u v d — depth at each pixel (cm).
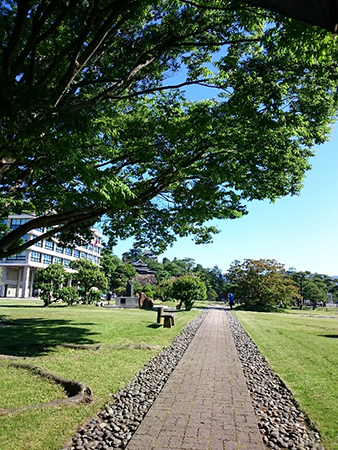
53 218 594
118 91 746
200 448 373
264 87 563
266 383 661
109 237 1127
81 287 3241
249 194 803
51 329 1341
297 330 1656
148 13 660
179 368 757
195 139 645
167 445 379
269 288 3778
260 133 606
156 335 1276
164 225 1044
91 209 616
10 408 491
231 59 595
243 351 1008
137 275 5962
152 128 664
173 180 684
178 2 606
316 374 729
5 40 525
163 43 640
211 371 737
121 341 1100
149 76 752
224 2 530
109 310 2641
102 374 679
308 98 610
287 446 390
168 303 4134
